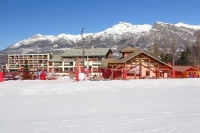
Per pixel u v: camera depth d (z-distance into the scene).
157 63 46.72
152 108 9.59
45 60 114.44
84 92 16.30
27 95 14.74
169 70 47.66
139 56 45.84
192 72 53.81
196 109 9.30
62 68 100.75
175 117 7.83
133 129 6.42
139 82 26.41
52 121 7.43
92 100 12.17
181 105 10.34
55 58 106.56
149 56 46.06
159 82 26.47
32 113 8.80
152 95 14.27
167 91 16.72
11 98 13.30
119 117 7.91
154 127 6.59
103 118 7.79
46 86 20.73
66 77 44.72
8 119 7.80
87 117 7.95
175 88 19.22
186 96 13.70
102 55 94.38
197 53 93.25
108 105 10.44
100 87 19.98
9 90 17.56
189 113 8.48
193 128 6.40
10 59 119.69
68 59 99.56
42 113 8.77
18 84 23.36
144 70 46.41
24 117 8.09
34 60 115.94
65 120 7.55
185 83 24.98
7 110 9.45
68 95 14.60
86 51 99.56
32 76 41.41
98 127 6.66
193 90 17.42
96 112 8.81
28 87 19.80
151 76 46.53
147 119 7.59
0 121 7.51
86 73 40.84
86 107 9.96
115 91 16.86
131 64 45.53
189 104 10.62
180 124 6.86
